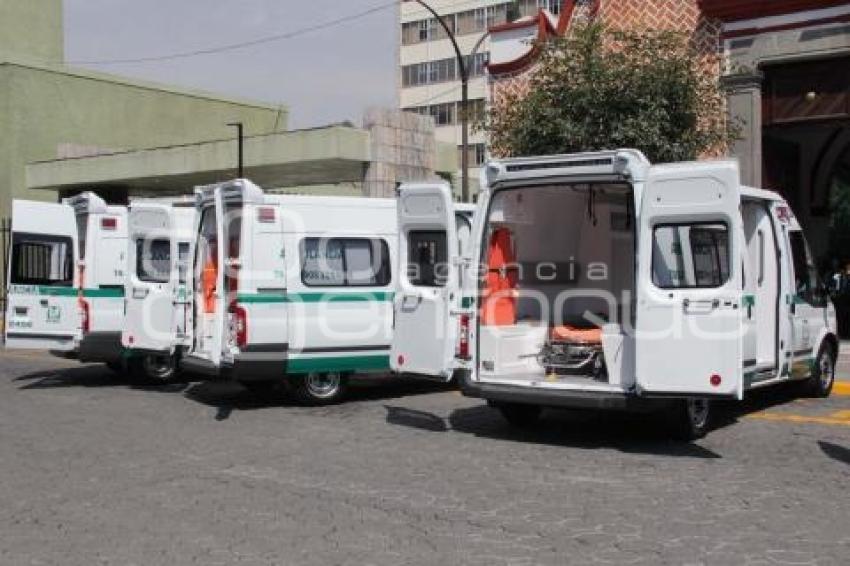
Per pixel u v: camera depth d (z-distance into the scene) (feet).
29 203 47.50
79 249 47.78
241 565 17.93
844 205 104.88
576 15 63.93
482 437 31.19
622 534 19.66
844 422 33.45
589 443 29.96
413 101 224.53
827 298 40.16
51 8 146.10
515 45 66.08
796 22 55.47
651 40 50.83
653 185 27.89
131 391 44.42
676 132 50.16
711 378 26.91
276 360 37.37
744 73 56.18
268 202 37.63
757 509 21.57
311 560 18.16
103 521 21.09
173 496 23.30
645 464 26.58
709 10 57.52
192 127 151.84
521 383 30.58
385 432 32.30
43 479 25.29
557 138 50.72
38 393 43.73
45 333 47.65
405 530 20.12
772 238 34.40
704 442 29.86
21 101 130.93
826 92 56.29
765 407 36.96
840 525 20.21
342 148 93.15
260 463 27.12
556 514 21.27
